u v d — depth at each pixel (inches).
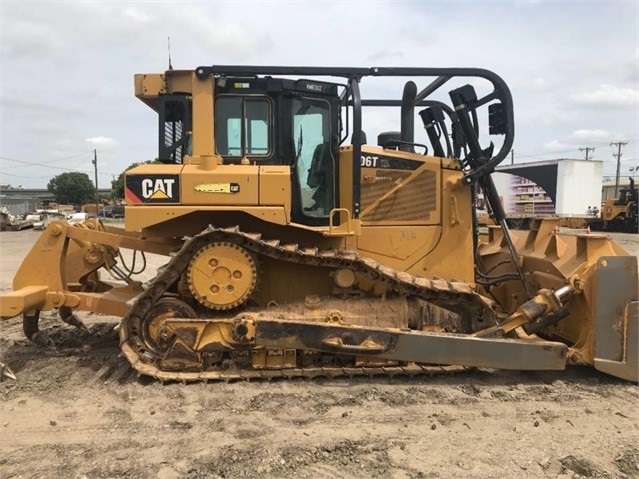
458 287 183.3
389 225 202.4
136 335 183.3
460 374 189.3
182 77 191.9
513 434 145.3
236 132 193.2
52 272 199.0
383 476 123.0
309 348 175.2
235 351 178.7
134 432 142.8
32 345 221.3
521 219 1149.7
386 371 181.5
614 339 180.9
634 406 166.1
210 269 175.9
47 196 3777.1
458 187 206.2
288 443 137.0
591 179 1191.6
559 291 183.9
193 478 120.7
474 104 205.2
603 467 128.6
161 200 177.3
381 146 227.0
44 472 122.8
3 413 154.6
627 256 179.3
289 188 178.7
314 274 192.2
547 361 178.7
